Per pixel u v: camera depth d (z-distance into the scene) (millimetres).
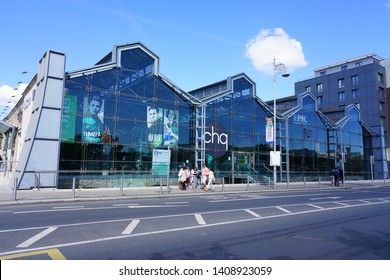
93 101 20969
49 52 19312
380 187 30562
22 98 28984
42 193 16375
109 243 6641
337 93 67875
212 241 6891
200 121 25781
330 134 36688
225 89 29875
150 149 23062
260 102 29625
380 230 8359
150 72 23766
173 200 15617
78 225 8586
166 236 7332
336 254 5996
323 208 12820
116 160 21422
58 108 19156
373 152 41625
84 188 19766
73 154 19750
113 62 21875
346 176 37188
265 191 22359
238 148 27812
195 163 25094
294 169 31922
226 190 21547
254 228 8398
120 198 15805
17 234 7445
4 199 13688
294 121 32719
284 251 6156
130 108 22516
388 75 63938
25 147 19375
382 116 61906
